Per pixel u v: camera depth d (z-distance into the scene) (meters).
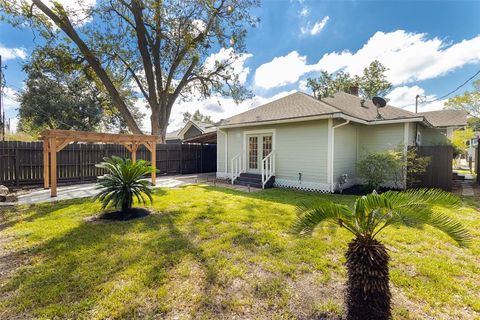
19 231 4.23
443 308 2.32
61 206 6.07
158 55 15.22
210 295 2.50
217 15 14.59
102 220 4.95
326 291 2.59
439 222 2.01
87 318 2.15
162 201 6.66
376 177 7.94
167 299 2.43
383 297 2.06
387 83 25.81
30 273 2.86
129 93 19.48
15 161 8.88
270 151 10.10
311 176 8.67
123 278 2.78
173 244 3.72
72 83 23.06
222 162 12.11
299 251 3.50
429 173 8.45
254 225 4.64
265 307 2.34
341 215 2.18
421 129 11.45
